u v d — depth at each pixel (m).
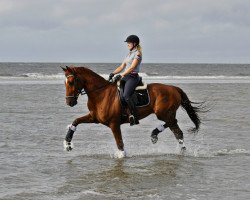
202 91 37.53
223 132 14.84
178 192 7.33
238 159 10.19
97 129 15.41
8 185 7.71
